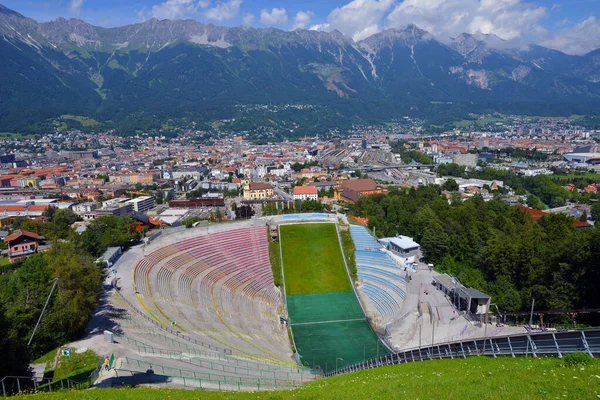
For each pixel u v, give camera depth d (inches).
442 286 5191.9
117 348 3038.9
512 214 7706.7
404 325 4554.6
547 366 1857.8
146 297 4365.2
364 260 6348.4
